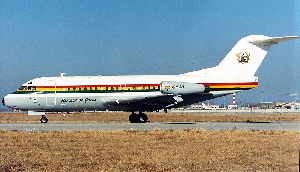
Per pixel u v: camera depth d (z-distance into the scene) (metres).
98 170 18.77
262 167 19.25
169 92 52.28
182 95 52.84
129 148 26.09
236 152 24.09
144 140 30.55
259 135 33.94
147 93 53.78
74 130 39.12
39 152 24.61
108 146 27.23
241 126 45.34
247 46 53.59
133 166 19.69
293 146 26.73
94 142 29.52
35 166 19.88
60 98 54.19
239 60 53.62
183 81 53.59
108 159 21.77
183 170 18.59
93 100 54.06
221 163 20.38
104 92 54.00
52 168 19.31
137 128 41.94
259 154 23.31
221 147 26.28
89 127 43.69
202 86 52.22
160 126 44.81
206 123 51.88
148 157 22.30
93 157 22.47
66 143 29.06
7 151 25.25
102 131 37.22
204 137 32.50
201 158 21.91
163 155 22.86
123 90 53.94
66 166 19.75
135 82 54.16
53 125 47.56
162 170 18.64
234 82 53.47
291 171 18.22
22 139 31.83
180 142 29.28
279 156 22.41
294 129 40.97
